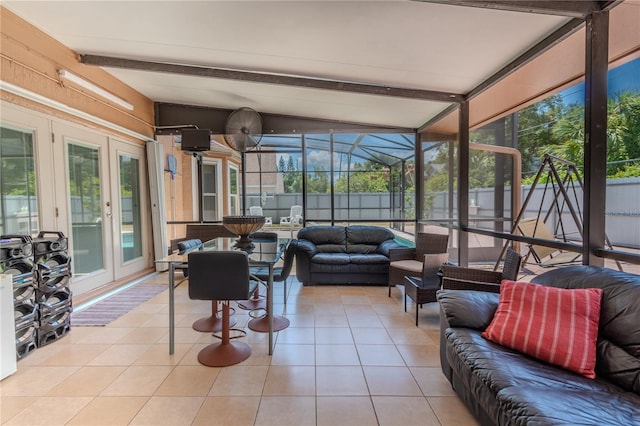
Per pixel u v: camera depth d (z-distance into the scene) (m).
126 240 4.62
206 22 2.62
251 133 4.59
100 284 4.01
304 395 1.95
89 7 2.59
